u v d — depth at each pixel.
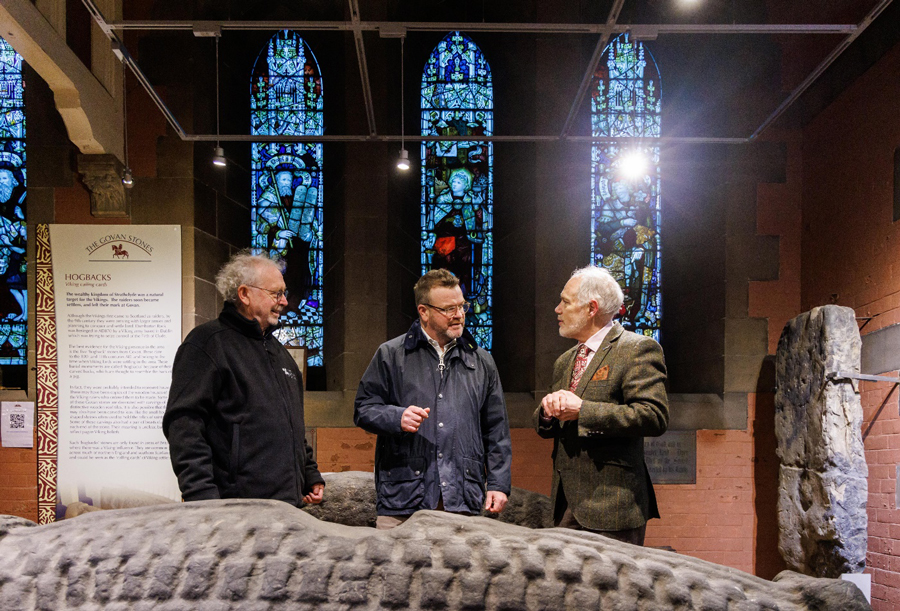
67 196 4.60
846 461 3.60
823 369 3.75
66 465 4.41
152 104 4.67
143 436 4.44
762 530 4.66
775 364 4.49
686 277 5.30
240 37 5.35
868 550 3.71
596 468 1.94
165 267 4.56
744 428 4.73
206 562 1.10
